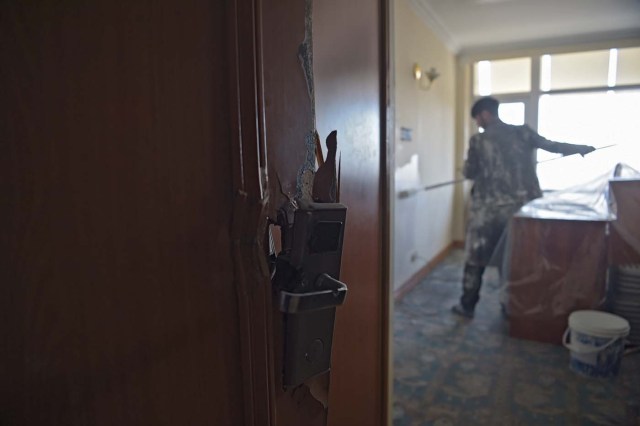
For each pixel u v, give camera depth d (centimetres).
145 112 44
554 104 479
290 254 52
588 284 246
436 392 209
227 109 47
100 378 45
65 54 40
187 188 46
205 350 49
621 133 433
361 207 114
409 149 353
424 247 409
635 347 240
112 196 43
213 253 48
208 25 46
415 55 358
